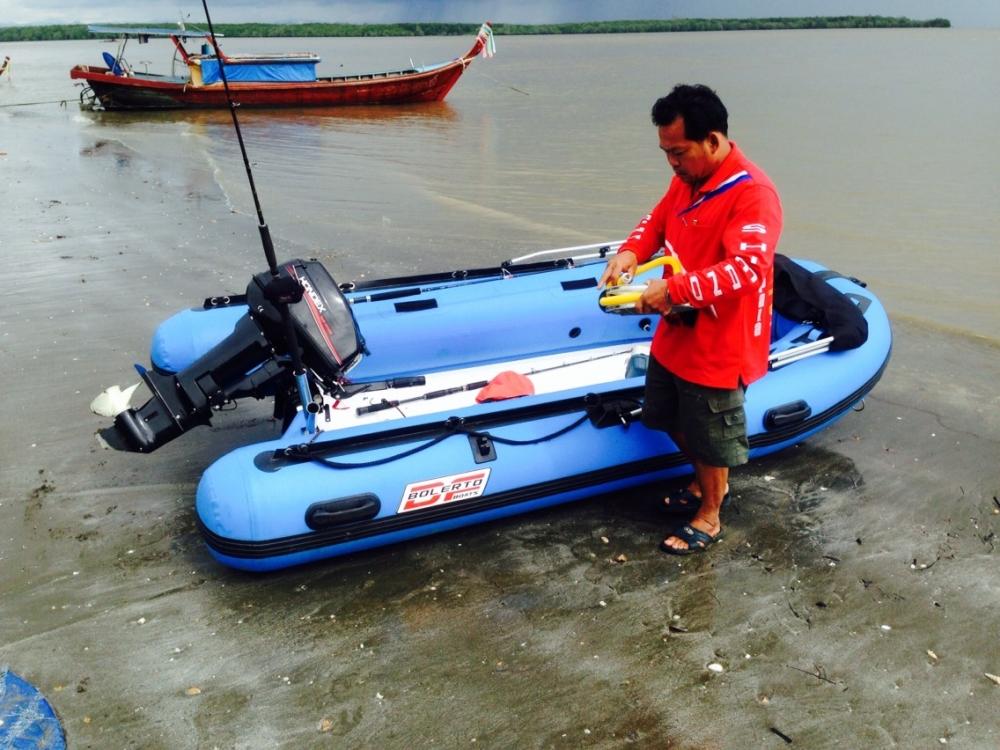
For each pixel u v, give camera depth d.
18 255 7.38
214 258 7.34
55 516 3.62
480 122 18.44
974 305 6.50
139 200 9.85
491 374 4.18
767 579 3.22
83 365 5.08
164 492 3.81
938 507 3.70
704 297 2.62
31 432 4.32
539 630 2.95
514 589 3.17
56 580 3.22
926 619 2.99
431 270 7.10
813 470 4.02
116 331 5.60
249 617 3.02
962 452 4.18
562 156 13.84
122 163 12.72
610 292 2.90
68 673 2.75
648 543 3.45
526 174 12.29
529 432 3.41
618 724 2.55
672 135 2.62
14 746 2.45
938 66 34.28
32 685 2.69
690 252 2.83
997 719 2.55
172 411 3.26
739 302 2.79
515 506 3.40
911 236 8.55
